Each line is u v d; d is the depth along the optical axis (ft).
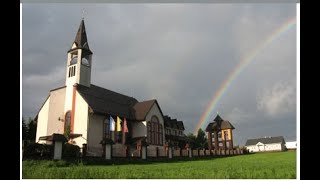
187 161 100.99
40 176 52.49
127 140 120.06
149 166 74.84
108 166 72.33
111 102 122.93
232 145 215.31
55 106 112.68
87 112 104.01
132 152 103.19
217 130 220.84
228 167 72.54
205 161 100.94
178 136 190.19
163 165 79.25
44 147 69.67
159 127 132.67
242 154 159.43
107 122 110.93
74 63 113.70
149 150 115.03
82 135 102.17
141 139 118.83
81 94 107.04
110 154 88.07
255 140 297.53
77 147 78.43
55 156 70.49
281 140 287.28
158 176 54.03
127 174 56.18
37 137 113.70
